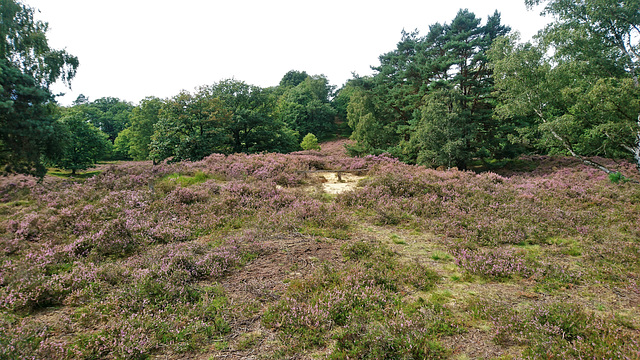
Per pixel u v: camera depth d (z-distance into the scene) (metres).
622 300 5.25
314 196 12.23
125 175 14.22
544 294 5.48
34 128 15.67
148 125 44.91
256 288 5.45
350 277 5.55
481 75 27.77
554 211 10.35
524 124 27.77
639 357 3.44
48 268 6.01
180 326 4.32
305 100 74.19
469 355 3.84
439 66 26.75
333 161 20.47
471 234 8.39
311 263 6.52
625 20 17.14
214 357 3.77
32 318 4.40
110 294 5.04
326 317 4.43
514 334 4.14
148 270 5.67
